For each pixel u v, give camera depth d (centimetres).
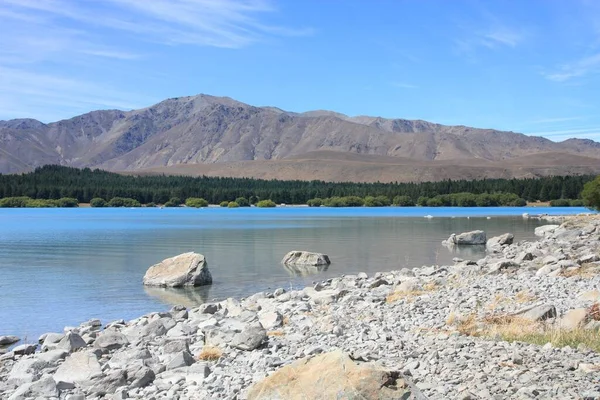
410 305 2414
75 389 1430
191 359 1630
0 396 1422
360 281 3462
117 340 1973
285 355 1622
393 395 926
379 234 7988
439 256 5247
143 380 1438
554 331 1611
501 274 3244
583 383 1167
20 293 3375
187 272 3644
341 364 981
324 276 4069
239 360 1611
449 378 1256
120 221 11756
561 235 5953
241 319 2294
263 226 9981
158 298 3234
